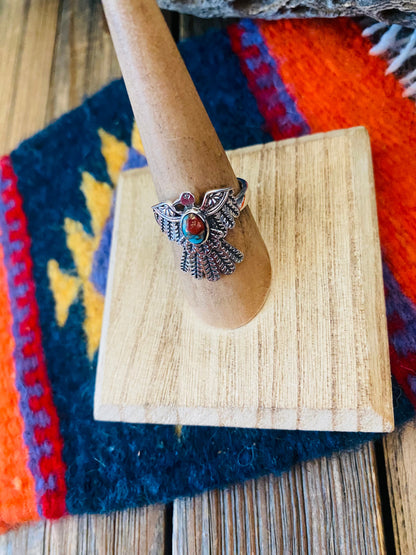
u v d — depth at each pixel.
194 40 0.18
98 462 0.14
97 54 0.19
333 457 0.13
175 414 0.12
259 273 0.12
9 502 0.14
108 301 0.14
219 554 0.13
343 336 0.12
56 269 0.16
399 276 0.14
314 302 0.12
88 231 0.17
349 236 0.13
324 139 0.14
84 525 0.14
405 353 0.13
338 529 0.13
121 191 0.15
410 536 0.12
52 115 0.18
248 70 0.17
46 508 0.14
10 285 0.16
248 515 0.13
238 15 0.17
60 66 0.19
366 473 0.13
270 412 0.12
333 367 0.12
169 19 0.18
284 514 0.13
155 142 0.10
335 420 0.12
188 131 0.10
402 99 0.15
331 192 0.13
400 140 0.15
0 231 0.17
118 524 0.14
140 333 0.13
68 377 0.15
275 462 0.13
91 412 0.15
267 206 0.13
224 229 0.11
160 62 0.10
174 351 0.13
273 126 0.16
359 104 0.16
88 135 0.18
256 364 0.12
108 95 0.18
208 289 0.12
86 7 0.19
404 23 0.15
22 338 0.16
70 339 0.16
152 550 0.14
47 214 0.17
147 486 0.14
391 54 0.16
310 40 0.17
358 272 0.12
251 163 0.14
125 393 0.13
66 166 0.17
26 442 0.15
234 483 0.14
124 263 0.14
